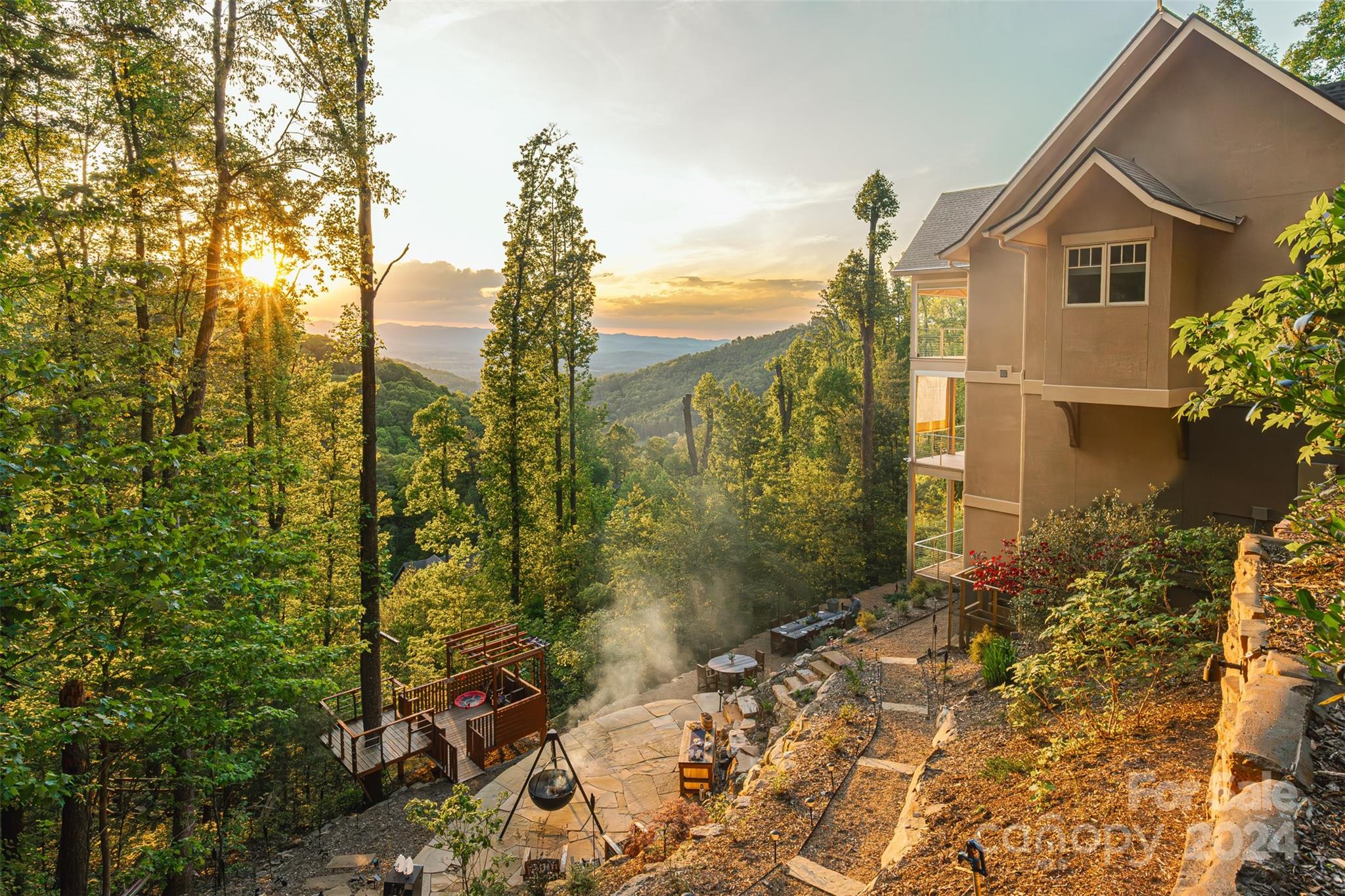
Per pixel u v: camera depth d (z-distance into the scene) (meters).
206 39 13.10
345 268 14.89
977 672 13.30
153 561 7.76
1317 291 3.85
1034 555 12.10
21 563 7.25
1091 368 12.49
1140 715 7.41
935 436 21.27
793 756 10.78
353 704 17.67
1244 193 11.75
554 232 27.81
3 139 12.05
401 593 29.00
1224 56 11.88
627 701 18.78
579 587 27.38
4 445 6.53
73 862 9.20
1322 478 10.93
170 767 10.54
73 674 9.70
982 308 16.88
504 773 14.84
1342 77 22.00
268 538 12.44
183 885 12.23
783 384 42.19
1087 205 12.36
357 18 15.48
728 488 32.44
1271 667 4.50
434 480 31.28
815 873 7.54
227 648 10.23
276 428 20.12
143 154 12.82
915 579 20.72
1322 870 3.03
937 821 6.81
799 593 26.48
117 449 8.09
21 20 10.48
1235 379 5.01
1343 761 3.68
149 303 13.24
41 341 10.03
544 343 28.70
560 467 31.47
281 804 16.53
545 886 10.00
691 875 7.73
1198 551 10.38
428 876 11.78
